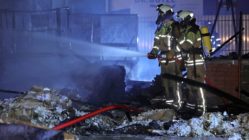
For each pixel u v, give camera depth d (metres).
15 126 6.60
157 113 10.97
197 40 12.47
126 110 10.70
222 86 14.28
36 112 9.95
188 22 12.64
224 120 9.73
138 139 8.70
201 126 9.51
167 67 13.01
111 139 8.64
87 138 8.62
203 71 12.58
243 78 14.10
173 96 13.24
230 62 14.26
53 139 6.63
